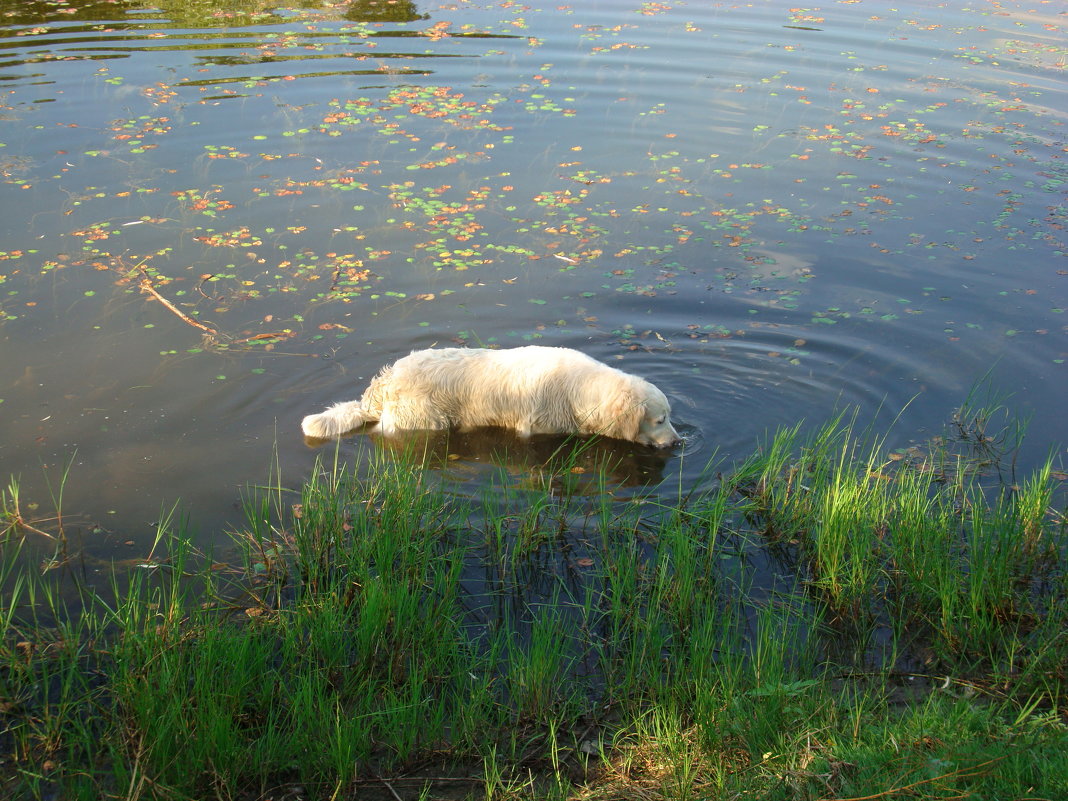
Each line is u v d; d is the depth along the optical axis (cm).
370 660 391
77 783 357
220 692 371
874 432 485
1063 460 466
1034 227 610
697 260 588
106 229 599
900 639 404
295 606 408
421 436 494
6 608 409
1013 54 809
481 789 360
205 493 455
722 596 420
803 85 764
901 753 349
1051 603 404
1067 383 505
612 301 560
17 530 438
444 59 809
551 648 398
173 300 553
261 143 686
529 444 494
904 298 559
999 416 490
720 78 779
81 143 677
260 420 491
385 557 418
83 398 495
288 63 794
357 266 580
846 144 693
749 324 546
